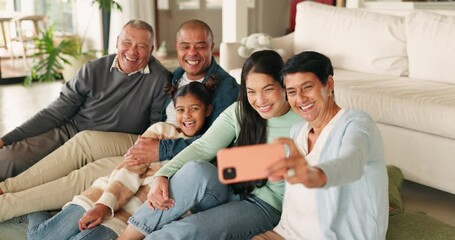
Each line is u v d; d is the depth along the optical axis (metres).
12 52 5.78
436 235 1.82
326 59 1.43
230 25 5.00
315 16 3.91
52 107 2.50
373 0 4.55
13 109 4.60
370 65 3.56
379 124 2.84
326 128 1.43
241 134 1.76
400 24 3.49
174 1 7.57
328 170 1.05
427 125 2.57
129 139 2.45
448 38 3.10
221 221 1.63
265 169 1.02
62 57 5.42
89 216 1.86
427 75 3.22
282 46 4.07
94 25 6.35
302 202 1.49
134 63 2.38
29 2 5.76
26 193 2.12
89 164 2.24
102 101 2.47
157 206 1.69
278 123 1.72
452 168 2.53
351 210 1.39
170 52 7.53
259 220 1.69
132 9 6.53
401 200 2.48
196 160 1.73
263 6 7.69
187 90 2.11
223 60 3.90
